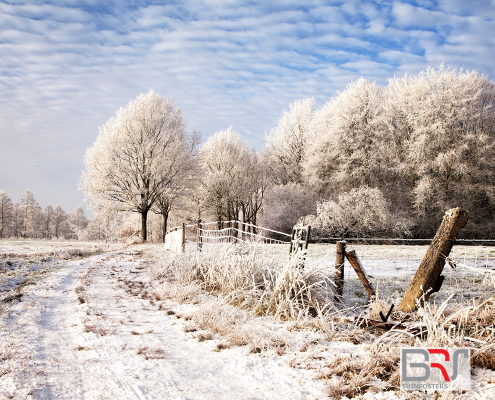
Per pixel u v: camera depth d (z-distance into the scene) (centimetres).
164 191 3225
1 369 342
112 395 293
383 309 502
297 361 358
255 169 4453
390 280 804
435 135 2769
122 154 3062
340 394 283
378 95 3209
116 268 1195
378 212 2506
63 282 895
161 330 490
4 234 7600
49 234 10162
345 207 2616
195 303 636
